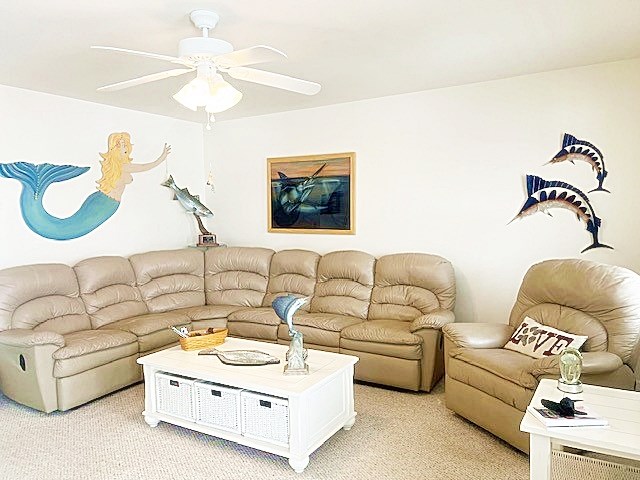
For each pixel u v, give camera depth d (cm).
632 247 368
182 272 523
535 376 267
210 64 254
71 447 297
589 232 382
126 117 504
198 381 308
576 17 275
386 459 280
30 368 339
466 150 430
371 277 457
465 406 320
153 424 324
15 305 374
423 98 448
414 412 346
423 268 423
